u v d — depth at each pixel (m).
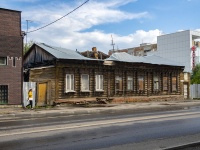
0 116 17.91
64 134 10.05
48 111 20.45
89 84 28.28
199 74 58.78
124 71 31.25
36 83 26.98
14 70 23.42
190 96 40.38
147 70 33.53
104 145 8.27
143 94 33.03
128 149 7.37
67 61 26.34
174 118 15.05
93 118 15.88
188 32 75.69
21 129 11.31
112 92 30.14
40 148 7.89
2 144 8.38
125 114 18.59
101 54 37.25
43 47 28.31
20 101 23.64
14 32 23.52
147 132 10.47
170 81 36.41
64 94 26.39
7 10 23.19
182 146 7.76
